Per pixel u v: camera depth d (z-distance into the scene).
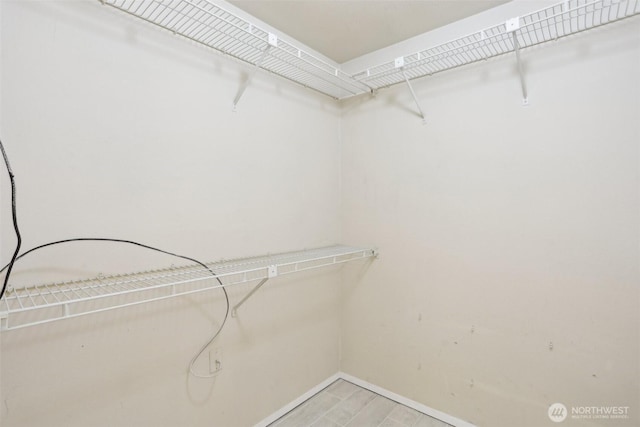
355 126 2.19
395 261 2.00
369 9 1.63
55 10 1.05
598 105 1.34
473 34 1.40
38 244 1.03
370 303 2.12
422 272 1.88
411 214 1.93
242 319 1.64
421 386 1.90
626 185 1.29
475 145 1.68
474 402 1.70
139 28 1.25
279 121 1.84
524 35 1.49
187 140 1.41
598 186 1.35
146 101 1.27
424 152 1.87
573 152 1.40
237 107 1.61
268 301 1.78
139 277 1.26
